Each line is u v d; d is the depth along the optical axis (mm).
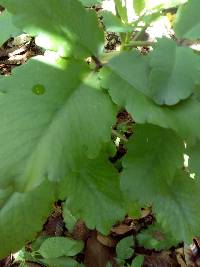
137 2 163
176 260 251
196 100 143
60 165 132
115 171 176
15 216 167
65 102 141
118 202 175
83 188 174
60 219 267
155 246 251
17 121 137
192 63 143
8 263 246
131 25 168
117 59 147
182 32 157
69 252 244
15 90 142
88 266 250
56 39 144
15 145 134
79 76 147
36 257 248
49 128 136
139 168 159
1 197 167
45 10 143
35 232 170
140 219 263
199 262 248
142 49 288
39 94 141
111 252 255
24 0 142
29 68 145
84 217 175
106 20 156
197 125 139
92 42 151
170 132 159
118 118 278
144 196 160
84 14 149
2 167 131
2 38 177
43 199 168
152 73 141
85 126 139
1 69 359
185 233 167
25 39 365
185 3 160
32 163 131
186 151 157
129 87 142
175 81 140
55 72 145
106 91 145
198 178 156
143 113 136
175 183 169
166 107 141
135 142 160
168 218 167
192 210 168
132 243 250
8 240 168
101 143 139
